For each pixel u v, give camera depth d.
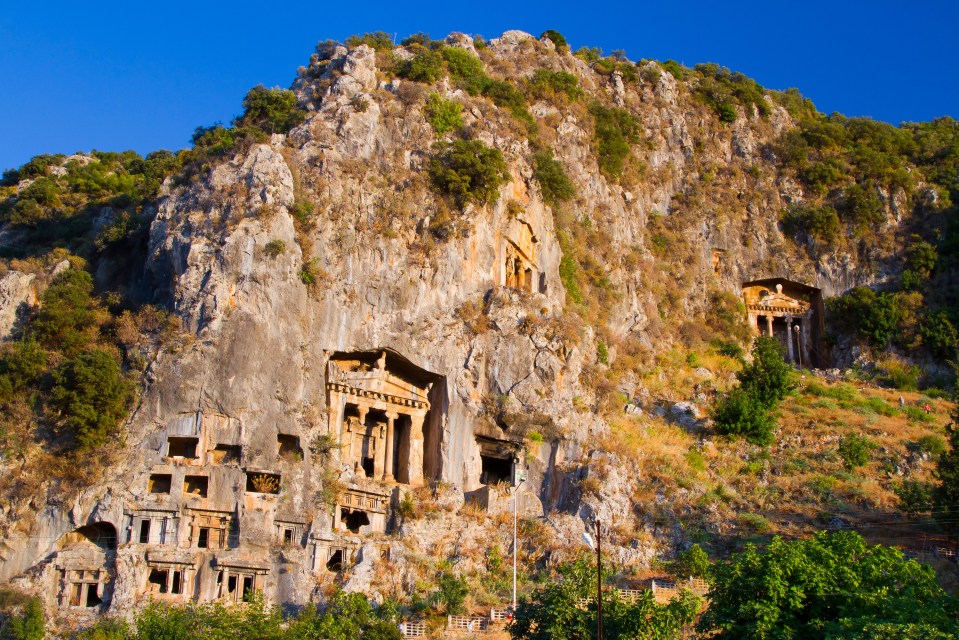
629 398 96.00
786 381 100.19
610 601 53.06
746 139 129.38
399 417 82.44
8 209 111.75
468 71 102.81
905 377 109.69
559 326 86.81
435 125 91.12
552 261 98.06
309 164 83.75
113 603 66.06
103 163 131.25
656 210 120.31
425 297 82.81
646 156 122.38
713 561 73.56
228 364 73.75
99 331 79.44
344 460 77.62
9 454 70.44
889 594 49.62
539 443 82.94
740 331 113.38
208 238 78.31
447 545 75.19
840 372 113.00
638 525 78.50
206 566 68.81
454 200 86.81
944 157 131.88
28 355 74.25
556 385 83.94
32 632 63.66
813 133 132.00
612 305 103.62
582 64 125.62
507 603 69.12
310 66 104.31
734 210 123.06
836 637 45.00
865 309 115.94
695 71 137.50
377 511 76.81
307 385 76.31
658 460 85.31
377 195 84.12
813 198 125.62
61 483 69.81
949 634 43.34
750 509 81.00
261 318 75.56
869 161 127.62
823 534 54.97
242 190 79.88
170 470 71.00
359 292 80.19
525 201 94.88
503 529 76.94
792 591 49.34
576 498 79.62
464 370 82.75
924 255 119.75
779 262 120.50
